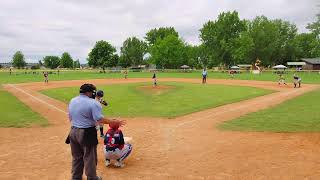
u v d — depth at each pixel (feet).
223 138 39.81
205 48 368.68
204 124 49.42
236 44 339.16
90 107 22.70
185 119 53.88
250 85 132.05
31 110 63.98
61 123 50.44
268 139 38.99
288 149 34.12
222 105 70.95
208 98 83.35
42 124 49.39
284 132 43.04
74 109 22.98
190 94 93.81
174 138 39.96
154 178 25.84
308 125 47.52
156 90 107.14
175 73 273.33
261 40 386.52
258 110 63.36
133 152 33.60
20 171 27.55
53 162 30.12
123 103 73.87
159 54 333.42
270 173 26.63
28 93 99.30
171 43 331.57
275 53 404.16
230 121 51.65
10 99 82.99
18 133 43.06
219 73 267.39
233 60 357.00
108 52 358.43
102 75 239.30
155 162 30.09
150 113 59.57
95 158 23.85
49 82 154.81
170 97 86.07
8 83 147.84
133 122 51.29
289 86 127.85
